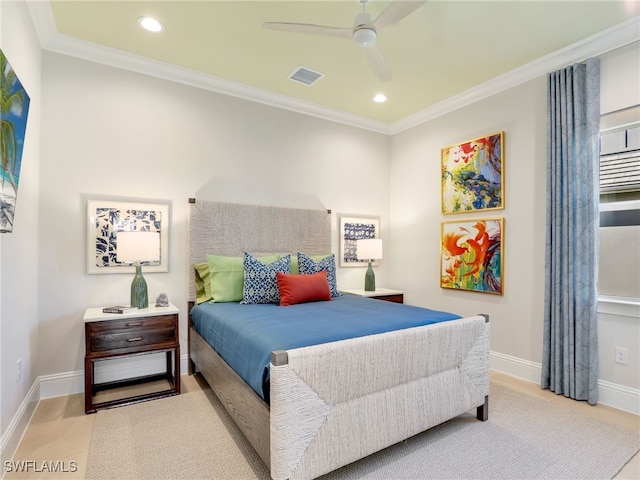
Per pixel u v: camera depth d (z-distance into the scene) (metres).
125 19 2.46
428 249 4.10
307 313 2.39
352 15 2.42
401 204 4.47
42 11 2.34
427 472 1.79
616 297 2.55
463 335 2.17
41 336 2.62
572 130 2.74
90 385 2.43
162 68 3.10
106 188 2.89
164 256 3.12
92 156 2.84
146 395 2.64
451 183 3.82
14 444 1.93
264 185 3.70
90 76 2.85
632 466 1.85
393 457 1.92
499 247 3.33
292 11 2.37
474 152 3.57
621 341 2.54
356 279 4.38
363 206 4.43
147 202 3.07
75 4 2.29
